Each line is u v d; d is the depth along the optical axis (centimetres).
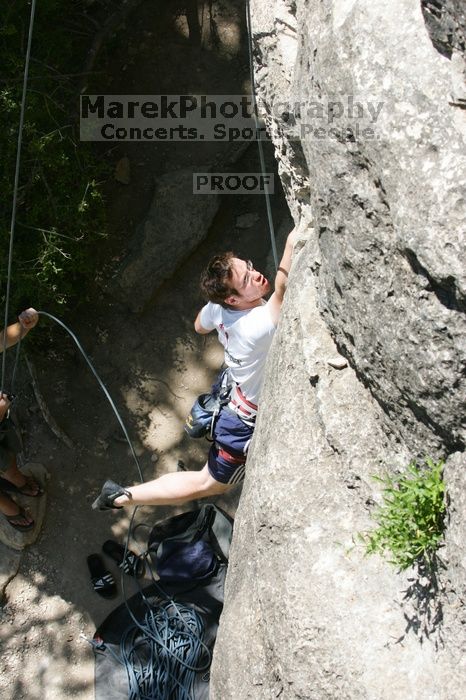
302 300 343
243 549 367
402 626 298
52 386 686
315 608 315
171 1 684
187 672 595
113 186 679
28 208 602
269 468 344
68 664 625
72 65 662
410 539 279
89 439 677
